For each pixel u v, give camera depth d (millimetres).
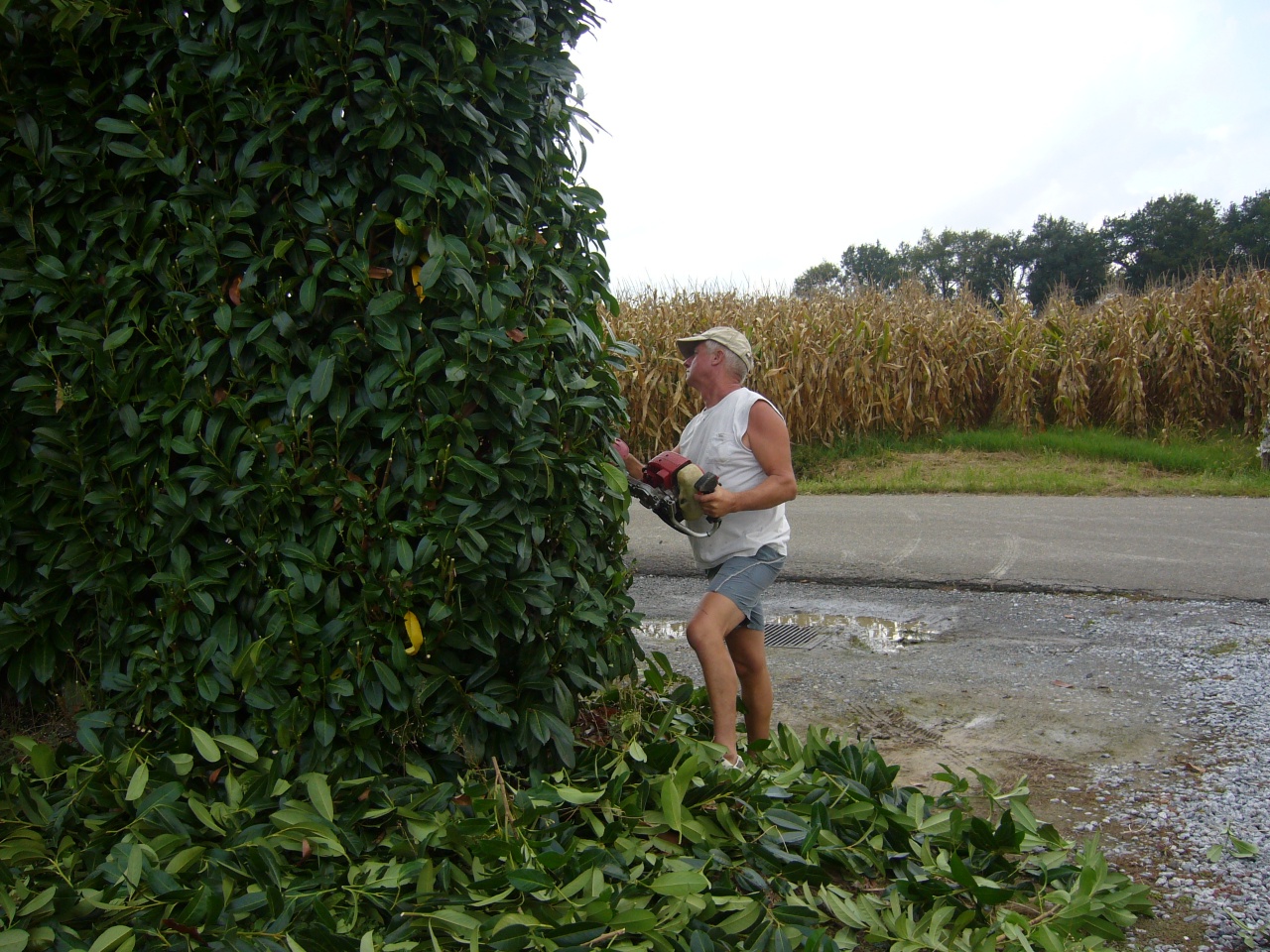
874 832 2982
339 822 2594
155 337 2881
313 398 2635
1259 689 4352
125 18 2797
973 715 4258
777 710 4363
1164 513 9234
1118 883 2709
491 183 2836
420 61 2699
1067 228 66188
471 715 2875
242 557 2811
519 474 2807
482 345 2707
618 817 2824
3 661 3072
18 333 2988
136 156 2762
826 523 9102
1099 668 4832
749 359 3684
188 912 2203
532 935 2266
